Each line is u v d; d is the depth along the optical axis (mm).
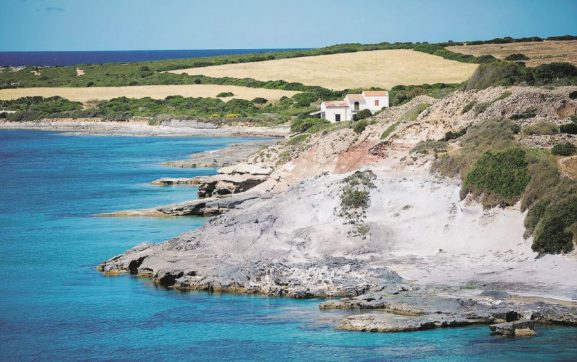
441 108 119188
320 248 89375
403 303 72500
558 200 82125
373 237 89500
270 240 91562
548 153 92312
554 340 65000
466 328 68250
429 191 94938
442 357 62625
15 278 88000
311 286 79562
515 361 61250
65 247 101812
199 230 97062
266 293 79562
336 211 94562
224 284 81438
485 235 86188
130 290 83000
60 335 70688
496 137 99625
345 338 67375
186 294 81062
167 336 69750
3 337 70500
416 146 107062
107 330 71625
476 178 91250
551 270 77188
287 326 70625
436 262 83875
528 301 71500
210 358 64625
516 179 87938
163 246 94312
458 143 105125
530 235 82625
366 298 74500
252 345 66750
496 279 77312
